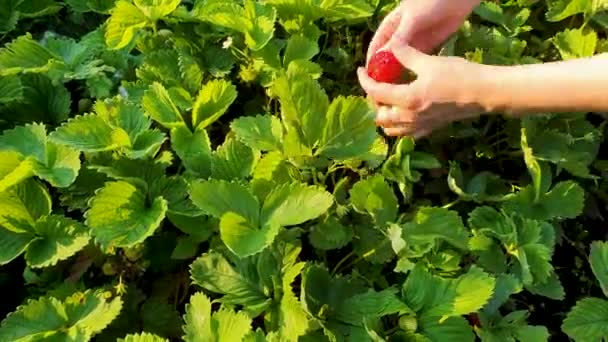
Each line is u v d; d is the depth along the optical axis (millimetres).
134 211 866
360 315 822
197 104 953
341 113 877
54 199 970
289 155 887
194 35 1101
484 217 933
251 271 836
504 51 1097
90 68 1034
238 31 1072
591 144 1052
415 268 832
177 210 890
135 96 1008
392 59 917
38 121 1034
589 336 884
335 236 890
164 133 950
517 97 797
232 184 834
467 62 827
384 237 909
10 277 940
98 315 805
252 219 826
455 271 890
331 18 1088
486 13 1141
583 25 1145
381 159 950
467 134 1030
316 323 812
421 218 881
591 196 1086
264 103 1074
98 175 927
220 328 769
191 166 929
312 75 1009
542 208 964
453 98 827
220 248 871
